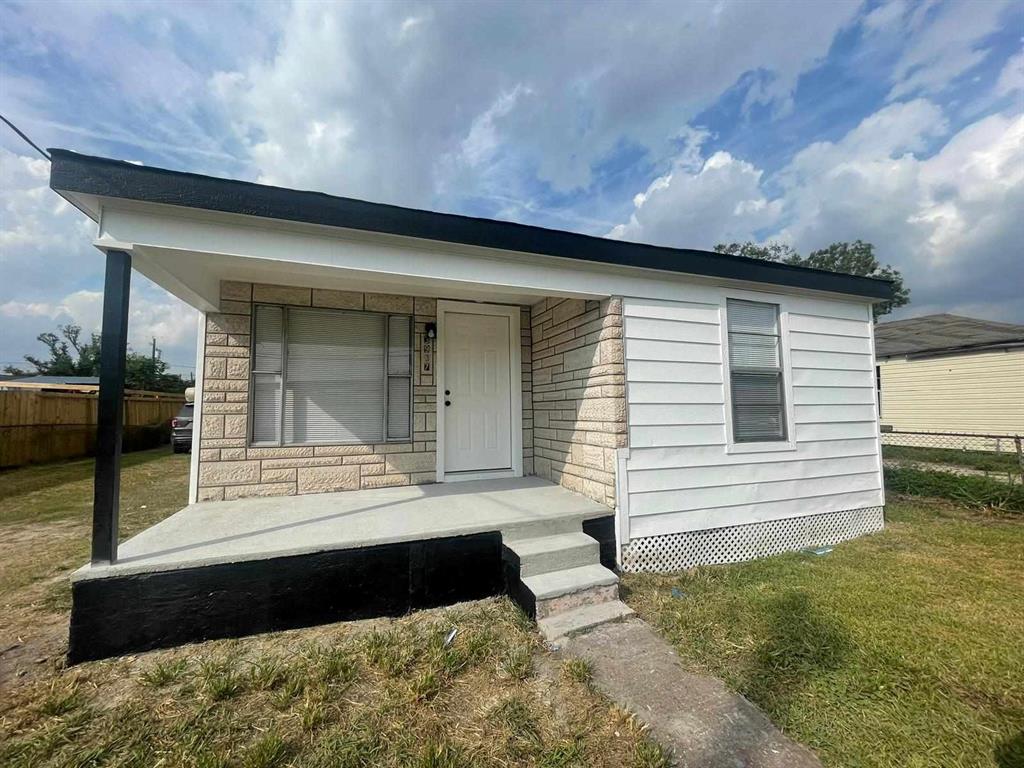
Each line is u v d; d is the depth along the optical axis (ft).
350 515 11.82
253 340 14.29
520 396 17.92
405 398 16.08
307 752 5.80
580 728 6.30
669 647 8.42
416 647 8.33
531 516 11.72
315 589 9.36
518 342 17.98
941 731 6.13
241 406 14.06
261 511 12.28
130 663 7.91
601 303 13.37
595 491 13.52
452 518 11.53
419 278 10.83
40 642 8.60
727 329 14.53
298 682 7.16
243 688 7.13
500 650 8.34
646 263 12.98
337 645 8.52
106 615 8.07
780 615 9.56
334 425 15.14
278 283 14.23
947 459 32.53
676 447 13.46
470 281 11.30
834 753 5.77
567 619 9.30
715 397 14.15
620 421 12.75
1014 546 14.70
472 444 17.20
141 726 6.28
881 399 46.62
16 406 31.48
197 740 6.00
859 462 16.56
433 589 10.31
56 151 7.96
